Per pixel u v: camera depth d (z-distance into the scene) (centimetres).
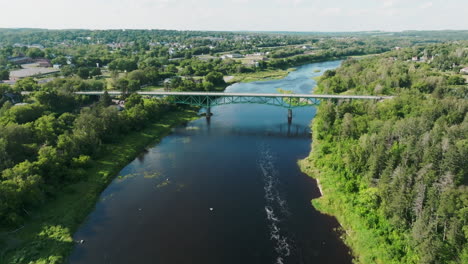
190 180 12175
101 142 14125
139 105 18000
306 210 10088
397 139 12362
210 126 18838
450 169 8975
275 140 16412
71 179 11338
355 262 7812
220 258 8150
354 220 9088
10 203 8806
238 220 9681
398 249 7669
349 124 13775
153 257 8175
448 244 7269
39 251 8156
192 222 9619
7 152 10975
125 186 11719
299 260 8012
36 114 15775
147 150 15125
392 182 8981
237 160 13962
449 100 15300
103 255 8225
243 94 19950
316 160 13162
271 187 11581
